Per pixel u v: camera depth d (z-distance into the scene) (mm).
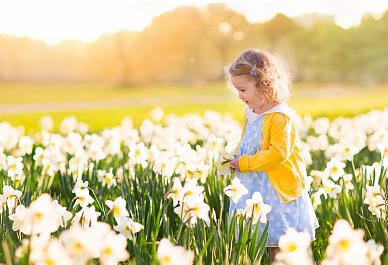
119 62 76625
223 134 6090
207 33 77812
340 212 3484
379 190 3145
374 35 55062
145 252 2465
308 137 6855
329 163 3695
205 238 2607
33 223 2109
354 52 56125
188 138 6547
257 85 3008
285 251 1927
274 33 71375
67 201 4090
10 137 6273
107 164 4848
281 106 3078
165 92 45188
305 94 37812
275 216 2990
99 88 55562
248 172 3109
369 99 28953
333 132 6590
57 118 16703
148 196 3406
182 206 2574
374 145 5246
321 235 3494
